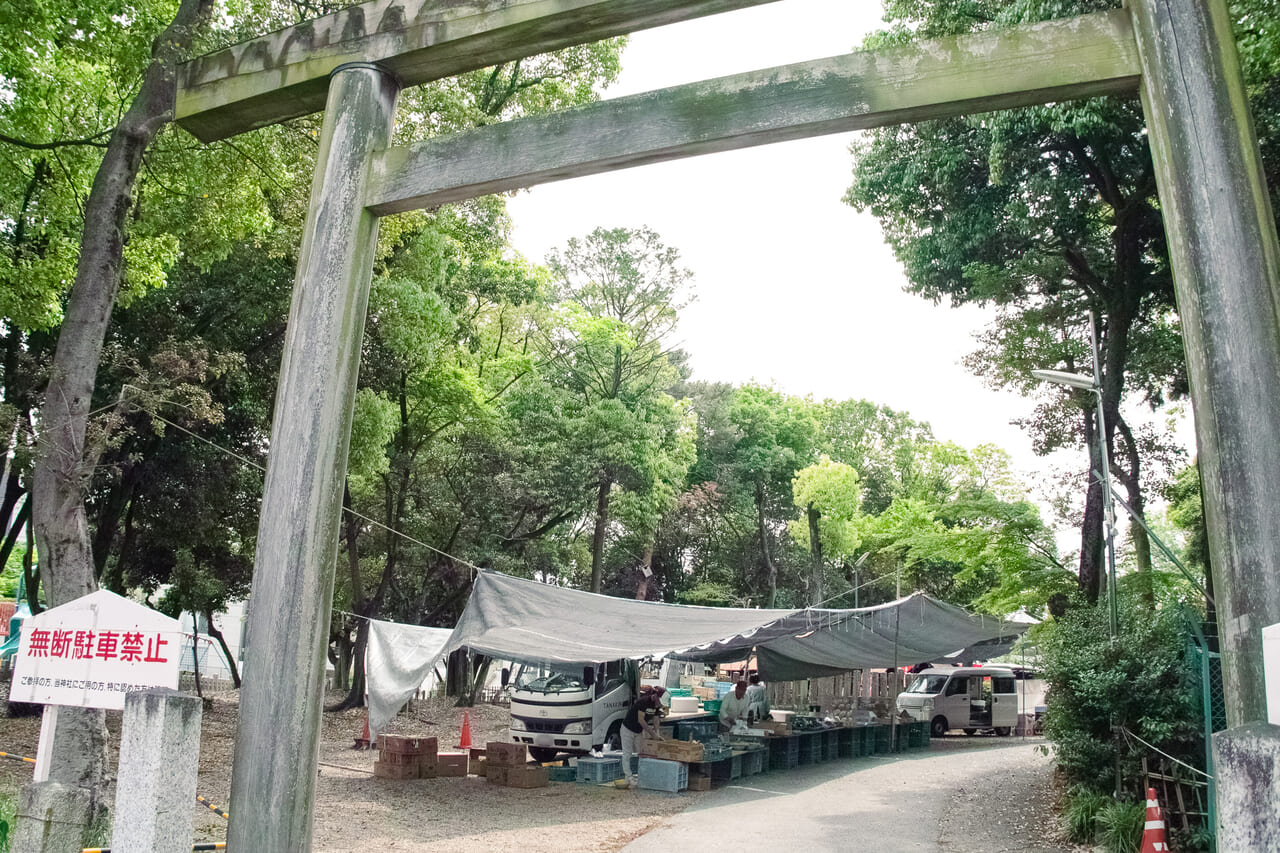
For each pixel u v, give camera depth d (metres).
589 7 4.09
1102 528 13.83
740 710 16.66
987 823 10.96
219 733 17.00
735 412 46.88
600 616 11.88
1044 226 14.82
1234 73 3.39
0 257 12.02
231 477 18.56
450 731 21.36
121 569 19.59
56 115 11.84
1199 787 8.62
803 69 3.91
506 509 27.66
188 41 9.73
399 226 17.88
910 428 52.03
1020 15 11.94
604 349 31.22
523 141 4.23
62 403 9.16
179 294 16.42
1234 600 2.97
